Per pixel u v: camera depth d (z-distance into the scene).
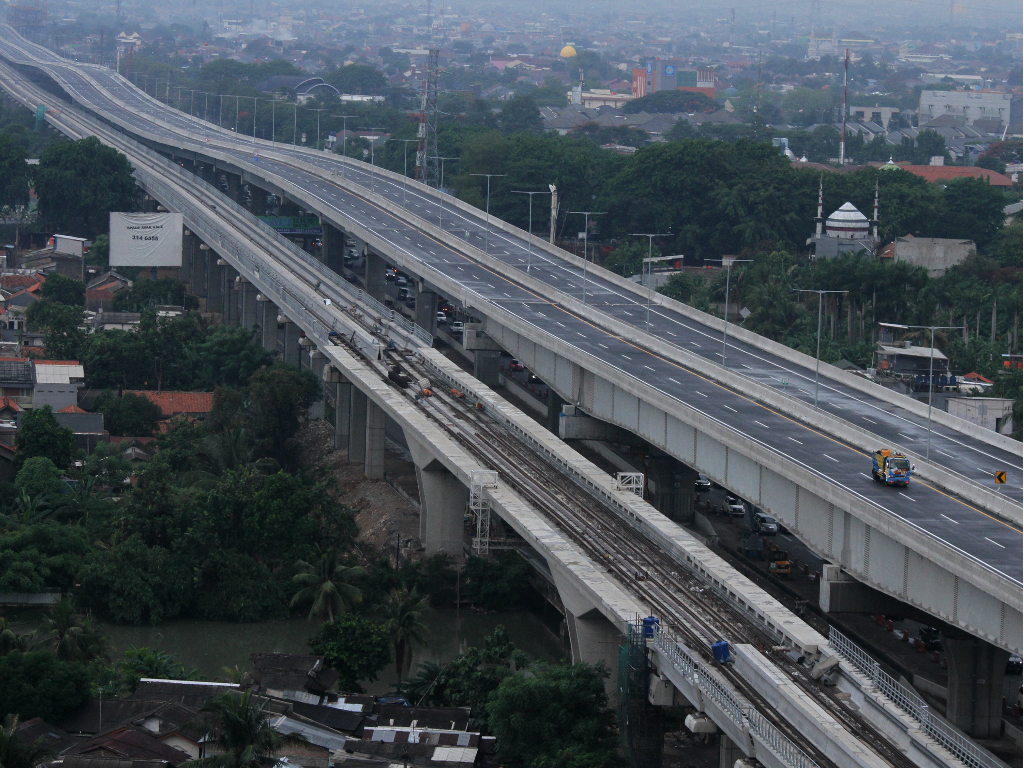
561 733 130.12
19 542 177.75
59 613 148.00
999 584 119.38
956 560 125.19
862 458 162.75
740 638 131.25
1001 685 136.75
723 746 121.00
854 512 141.88
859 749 105.44
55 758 121.94
